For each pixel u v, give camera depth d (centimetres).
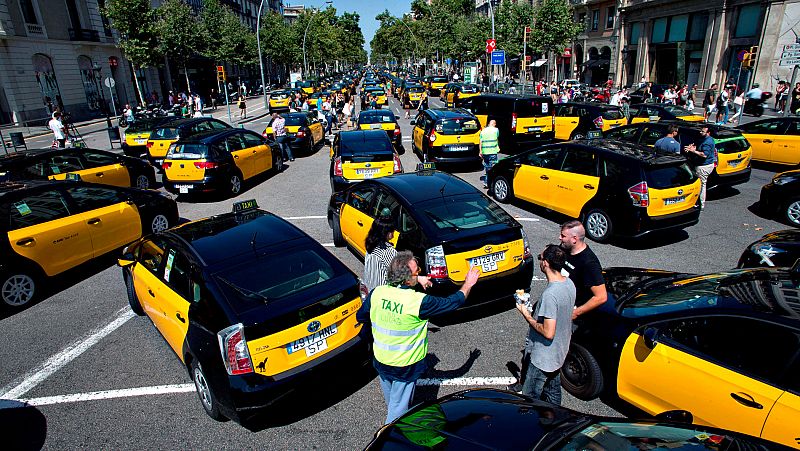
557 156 902
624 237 770
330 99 2791
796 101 2102
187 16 3697
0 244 636
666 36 3581
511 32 4003
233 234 486
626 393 400
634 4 3856
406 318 338
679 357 354
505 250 545
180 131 1586
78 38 3459
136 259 559
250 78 7450
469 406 315
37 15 3134
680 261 738
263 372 382
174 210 924
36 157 1042
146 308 539
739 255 757
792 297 341
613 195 776
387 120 1680
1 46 2909
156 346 555
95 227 757
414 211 568
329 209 848
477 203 602
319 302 409
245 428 417
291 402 395
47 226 691
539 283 681
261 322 378
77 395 469
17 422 433
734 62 3006
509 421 290
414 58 10162
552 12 3653
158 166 1606
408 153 1748
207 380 398
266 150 1437
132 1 3098
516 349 522
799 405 292
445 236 522
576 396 443
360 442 395
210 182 1155
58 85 3328
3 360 535
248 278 417
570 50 4928
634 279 488
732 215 960
